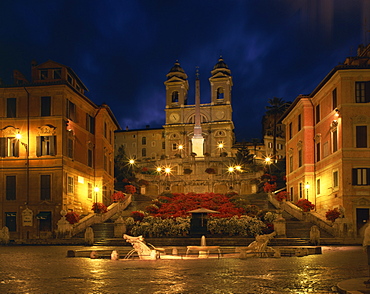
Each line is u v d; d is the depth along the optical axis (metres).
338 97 42.09
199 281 13.66
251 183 75.38
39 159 43.81
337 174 42.12
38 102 44.59
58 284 13.26
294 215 45.78
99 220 44.66
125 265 19.19
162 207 49.41
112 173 61.31
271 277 14.52
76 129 48.03
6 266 18.92
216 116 127.00
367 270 16.48
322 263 19.42
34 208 43.22
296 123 55.59
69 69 48.25
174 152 126.75
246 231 35.66
